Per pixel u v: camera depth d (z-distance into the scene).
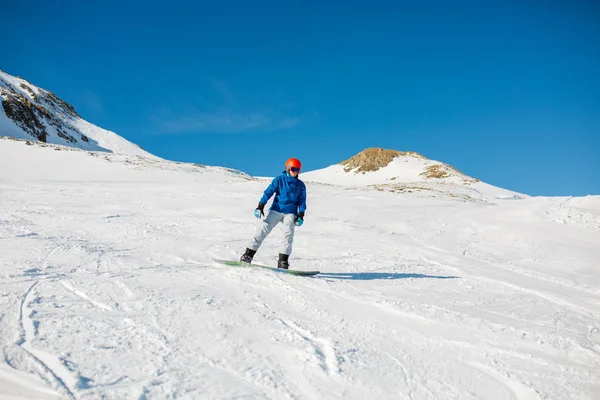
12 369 2.34
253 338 3.03
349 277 5.55
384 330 3.47
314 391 2.38
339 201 17.70
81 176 35.88
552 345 3.33
